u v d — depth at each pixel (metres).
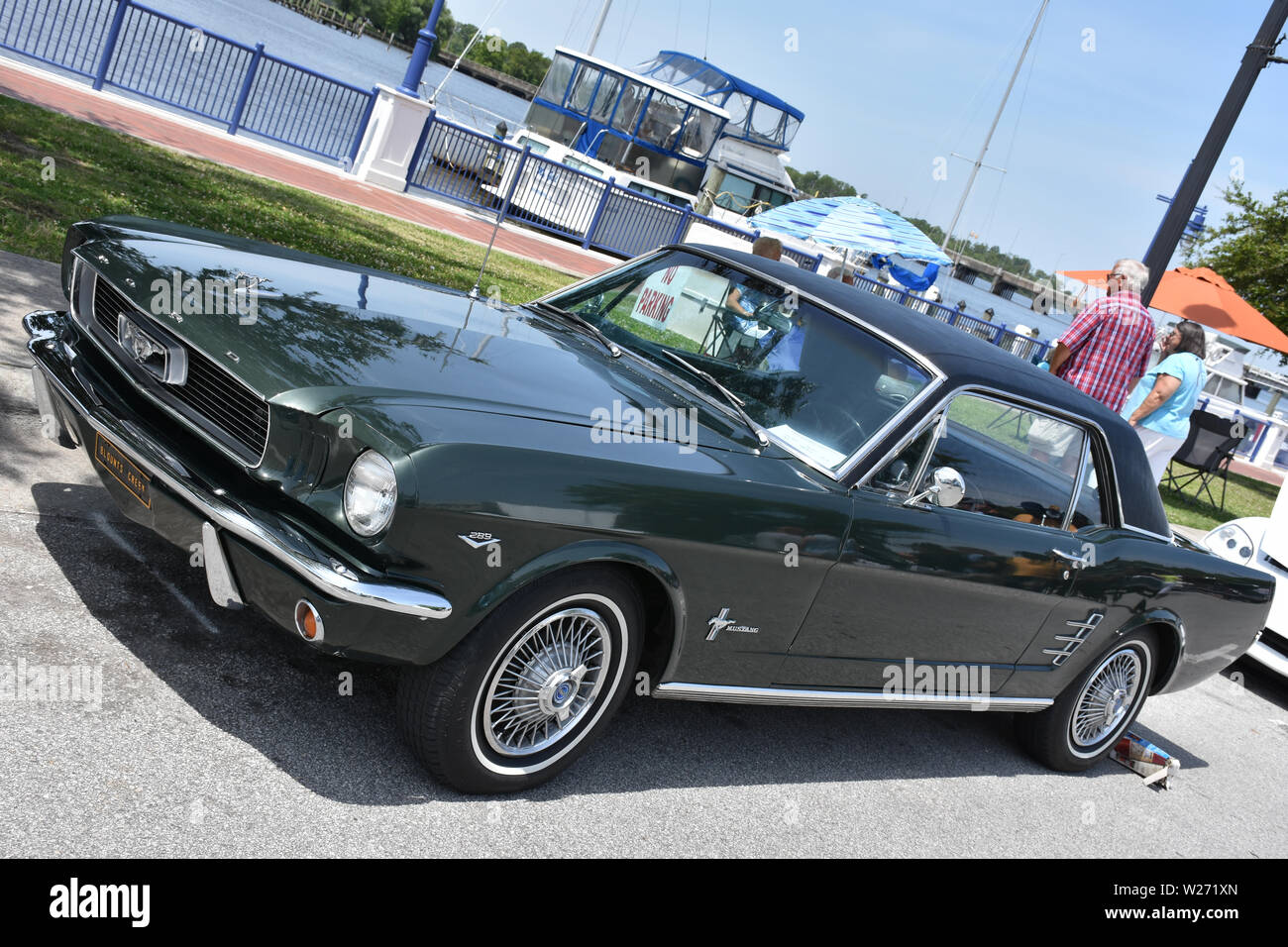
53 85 13.68
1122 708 5.16
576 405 3.27
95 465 3.28
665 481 3.09
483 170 18.31
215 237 3.92
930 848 3.86
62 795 2.51
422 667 2.92
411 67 17.03
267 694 3.20
